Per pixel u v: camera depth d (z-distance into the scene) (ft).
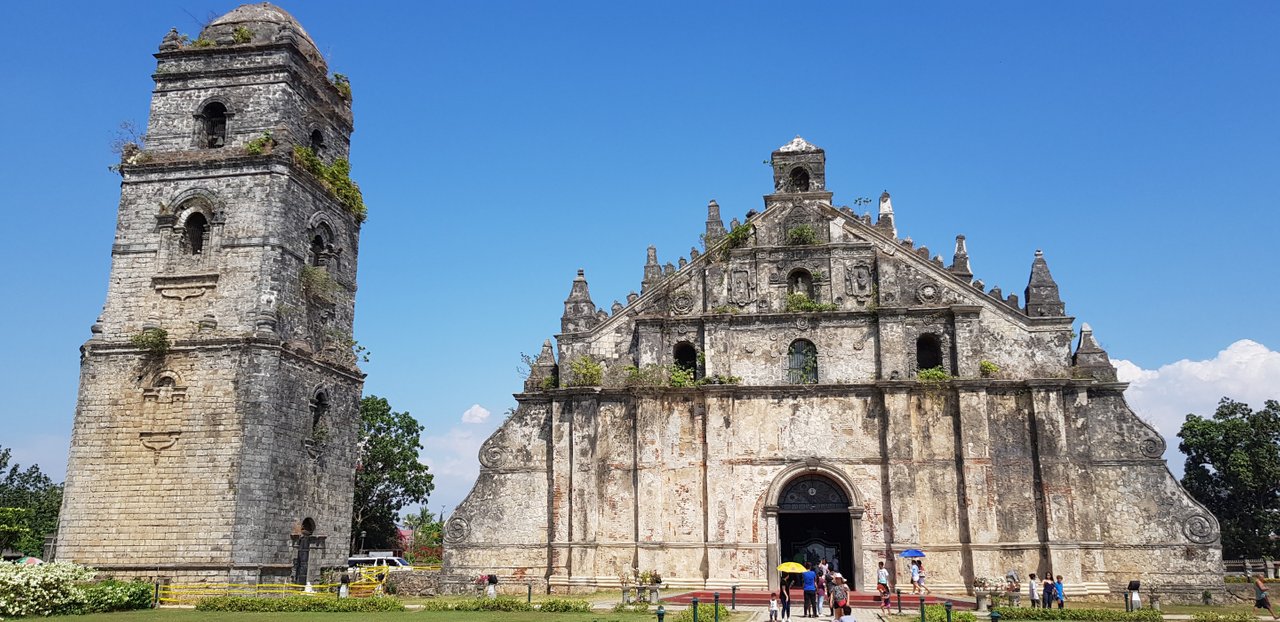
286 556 142.92
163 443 140.05
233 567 133.18
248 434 138.10
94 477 140.97
